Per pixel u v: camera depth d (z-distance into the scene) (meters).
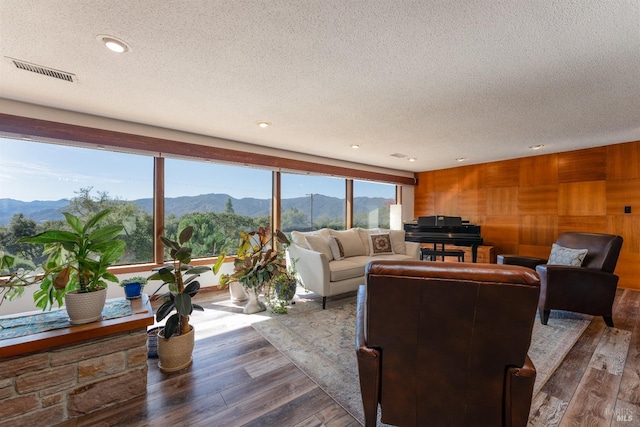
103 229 1.61
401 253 4.34
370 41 1.65
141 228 3.39
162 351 1.88
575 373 1.85
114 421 1.44
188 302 1.87
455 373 1.12
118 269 3.15
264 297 3.36
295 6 1.37
